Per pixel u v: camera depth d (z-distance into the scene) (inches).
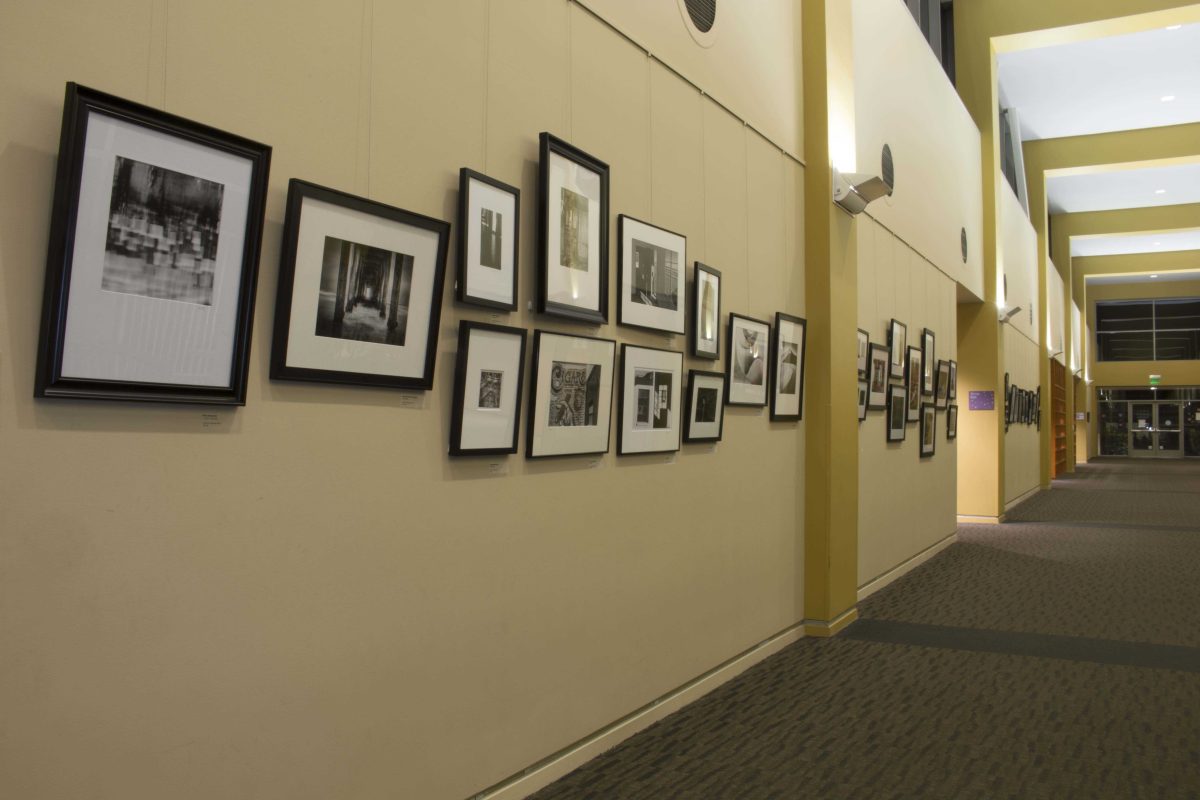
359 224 105.5
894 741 162.1
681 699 180.1
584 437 148.4
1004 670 210.1
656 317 169.3
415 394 116.4
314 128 101.7
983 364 533.0
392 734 111.8
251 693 93.9
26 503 75.2
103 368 79.6
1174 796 139.6
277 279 97.4
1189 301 1310.3
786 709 180.1
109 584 81.0
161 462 85.6
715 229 196.7
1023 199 714.2
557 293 139.8
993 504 529.3
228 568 91.8
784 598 232.7
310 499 101.3
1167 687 197.0
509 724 132.5
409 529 115.0
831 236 247.8
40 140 76.0
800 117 248.2
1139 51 557.9
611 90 159.0
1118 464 1226.0
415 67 116.3
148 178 82.4
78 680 78.4
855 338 265.1
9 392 74.1
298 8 100.0
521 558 135.5
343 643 105.0
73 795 77.9
